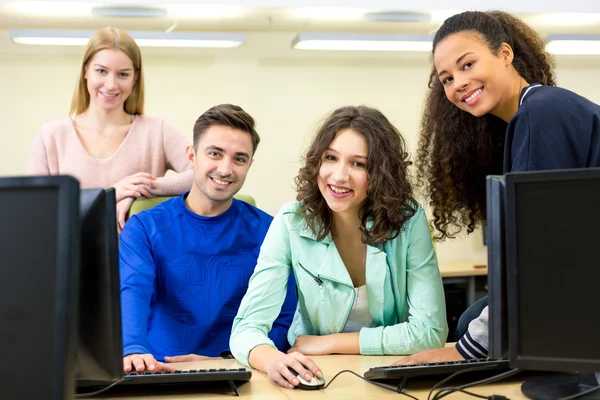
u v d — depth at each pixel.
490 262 1.17
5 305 0.98
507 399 1.22
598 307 1.11
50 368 0.96
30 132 4.23
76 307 0.97
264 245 1.80
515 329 1.15
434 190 2.07
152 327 2.00
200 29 4.21
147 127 2.71
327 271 1.74
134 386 1.42
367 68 4.76
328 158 1.71
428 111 2.06
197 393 1.39
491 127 1.92
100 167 2.64
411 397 1.32
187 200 2.11
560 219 1.13
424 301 1.72
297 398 1.34
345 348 1.70
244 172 2.05
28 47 4.20
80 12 3.69
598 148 1.47
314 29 4.30
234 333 1.70
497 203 1.16
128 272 1.91
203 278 2.02
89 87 2.63
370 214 1.73
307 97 4.67
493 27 1.68
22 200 0.98
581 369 1.11
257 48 4.57
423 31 4.31
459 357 1.52
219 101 4.53
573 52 4.23
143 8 3.62
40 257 0.97
